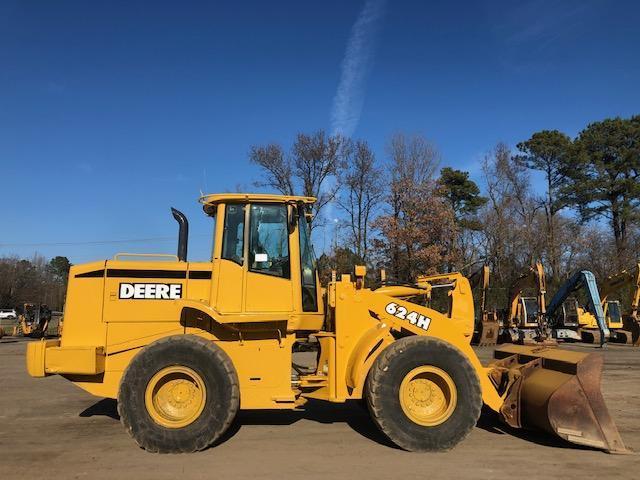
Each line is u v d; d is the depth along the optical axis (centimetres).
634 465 542
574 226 4731
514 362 706
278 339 644
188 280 657
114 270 655
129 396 583
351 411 802
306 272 674
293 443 623
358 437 652
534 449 599
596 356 603
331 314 686
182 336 604
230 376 592
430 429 588
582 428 588
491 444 619
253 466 536
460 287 712
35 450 595
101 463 546
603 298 2608
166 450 576
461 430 589
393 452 587
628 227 4841
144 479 497
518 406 644
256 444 618
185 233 693
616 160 5041
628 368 1436
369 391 602
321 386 660
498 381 686
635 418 771
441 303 845
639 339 2372
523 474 513
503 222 4266
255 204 667
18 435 665
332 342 654
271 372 637
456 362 602
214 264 646
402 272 3459
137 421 578
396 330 666
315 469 527
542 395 607
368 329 655
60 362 617
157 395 593
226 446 609
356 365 623
